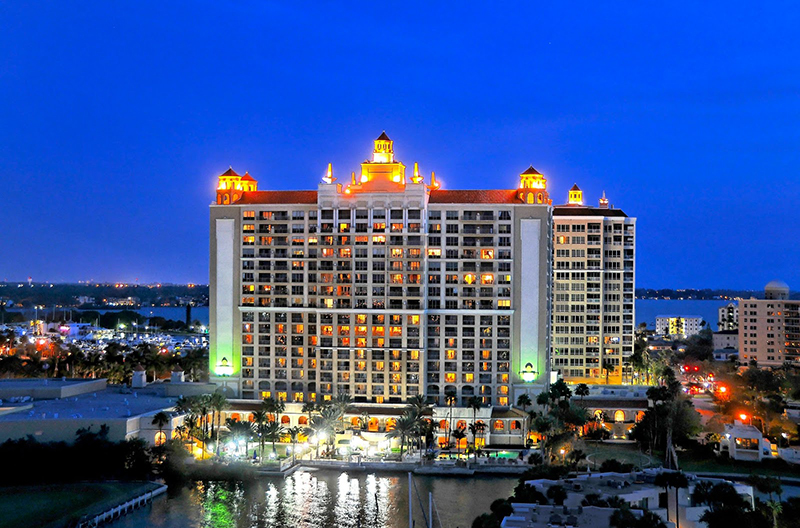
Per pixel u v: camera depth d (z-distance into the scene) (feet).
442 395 655.35
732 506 329.31
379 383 650.84
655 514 329.31
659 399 611.47
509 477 526.57
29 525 405.18
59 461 502.79
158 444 543.80
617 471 415.03
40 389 652.07
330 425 571.69
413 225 655.76
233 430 549.13
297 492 491.31
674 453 533.14
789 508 346.74
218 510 455.22
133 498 458.91
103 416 548.72
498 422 617.62
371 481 517.14
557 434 535.19
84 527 411.95
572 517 314.76
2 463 493.36
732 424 597.52
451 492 488.02
